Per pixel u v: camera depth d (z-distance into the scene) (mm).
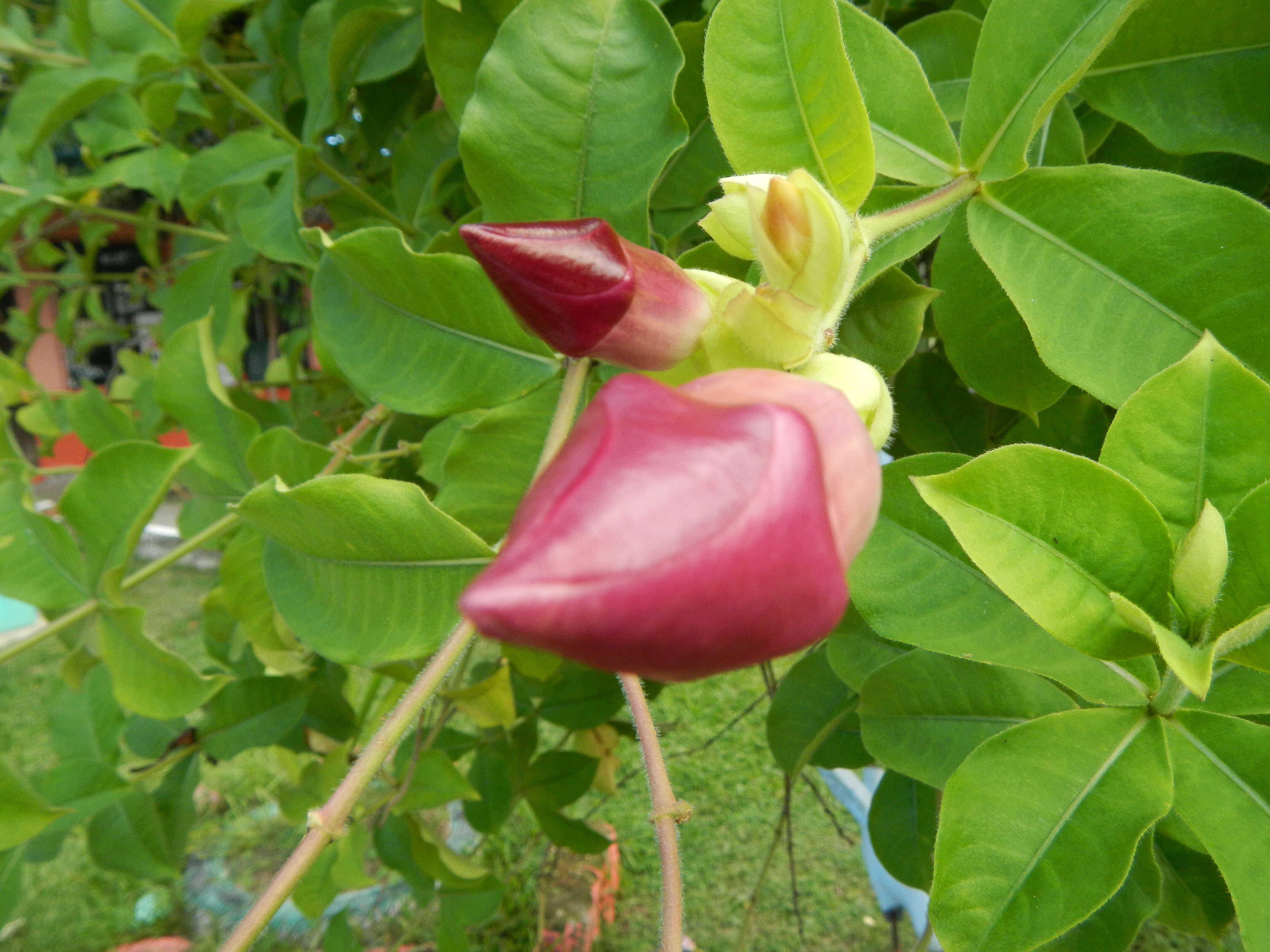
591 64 191
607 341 142
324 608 186
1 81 457
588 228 139
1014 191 181
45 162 356
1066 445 247
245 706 349
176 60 295
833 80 166
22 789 200
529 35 191
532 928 676
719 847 748
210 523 326
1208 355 145
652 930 704
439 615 177
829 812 436
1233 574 142
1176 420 147
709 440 96
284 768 451
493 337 202
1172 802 147
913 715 217
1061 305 173
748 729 859
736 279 187
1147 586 145
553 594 85
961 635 175
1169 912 232
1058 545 146
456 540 171
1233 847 145
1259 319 162
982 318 213
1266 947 138
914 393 259
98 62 336
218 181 293
